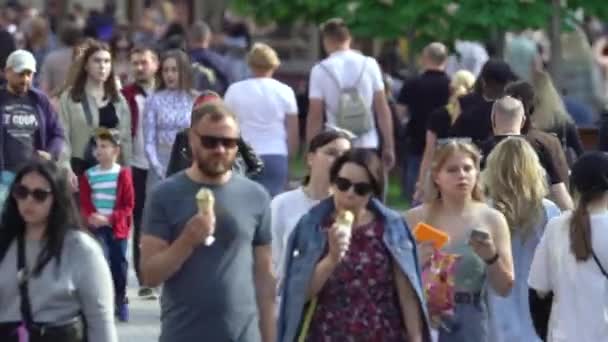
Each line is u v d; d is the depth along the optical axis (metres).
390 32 58.47
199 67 48.06
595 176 24.14
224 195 22.22
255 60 39.56
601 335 24.30
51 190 21.39
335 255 22.11
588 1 58.78
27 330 21.41
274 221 26.81
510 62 60.31
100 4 85.88
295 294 22.42
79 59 37.44
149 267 21.94
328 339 22.42
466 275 24.97
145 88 39.47
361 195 22.45
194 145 22.14
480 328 25.06
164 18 83.19
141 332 34.66
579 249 24.20
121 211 35.19
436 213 25.41
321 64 40.91
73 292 21.42
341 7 58.78
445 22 58.03
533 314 25.20
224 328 22.05
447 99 47.06
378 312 22.42
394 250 22.39
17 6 79.44
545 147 30.91
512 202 27.58
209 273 22.02
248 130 39.38
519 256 27.62
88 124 37.22
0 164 34.81
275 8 60.09
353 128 40.81
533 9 57.41
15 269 21.45
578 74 61.78
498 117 30.59
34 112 35.22
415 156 47.75
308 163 27.12
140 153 39.00
